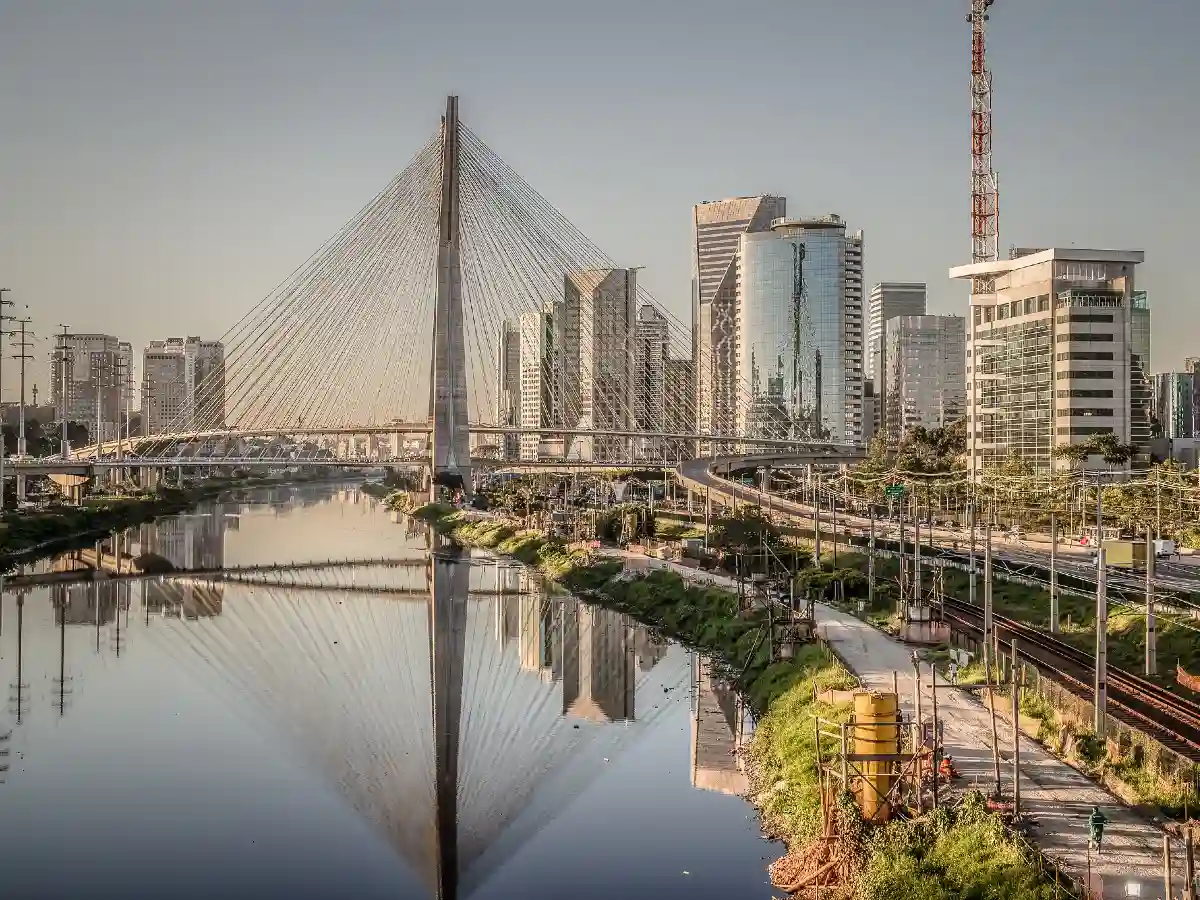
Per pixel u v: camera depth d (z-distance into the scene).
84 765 65.06
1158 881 37.06
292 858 51.62
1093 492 137.00
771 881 45.69
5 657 93.88
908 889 39.25
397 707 78.81
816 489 126.00
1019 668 62.97
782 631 81.25
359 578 147.38
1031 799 44.66
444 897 46.72
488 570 155.88
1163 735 51.75
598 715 75.56
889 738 45.69
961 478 194.38
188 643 101.00
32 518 193.25
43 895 47.47
